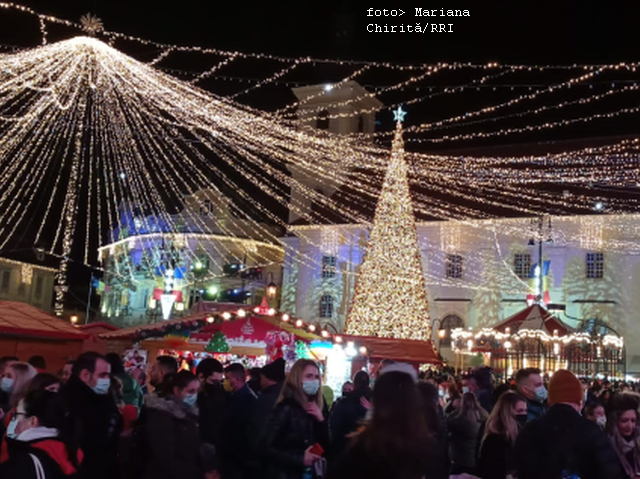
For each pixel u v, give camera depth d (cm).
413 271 2886
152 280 6081
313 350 1911
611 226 4662
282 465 639
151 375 868
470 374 1148
